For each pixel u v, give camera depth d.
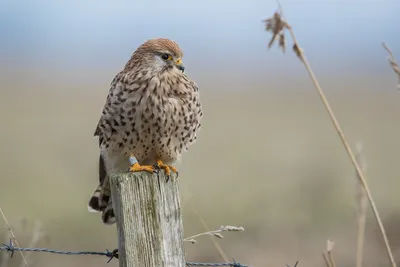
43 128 26.03
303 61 7.54
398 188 18.23
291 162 21.03
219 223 15.60
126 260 6.86
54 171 19.20
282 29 7.30
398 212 15.84
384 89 40.00
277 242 14.62
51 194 17.30
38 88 40.12
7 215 15.89
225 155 22.17
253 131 26.53
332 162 20.78
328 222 15.41
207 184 18.59
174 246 6.95
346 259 13.62
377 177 19.31
